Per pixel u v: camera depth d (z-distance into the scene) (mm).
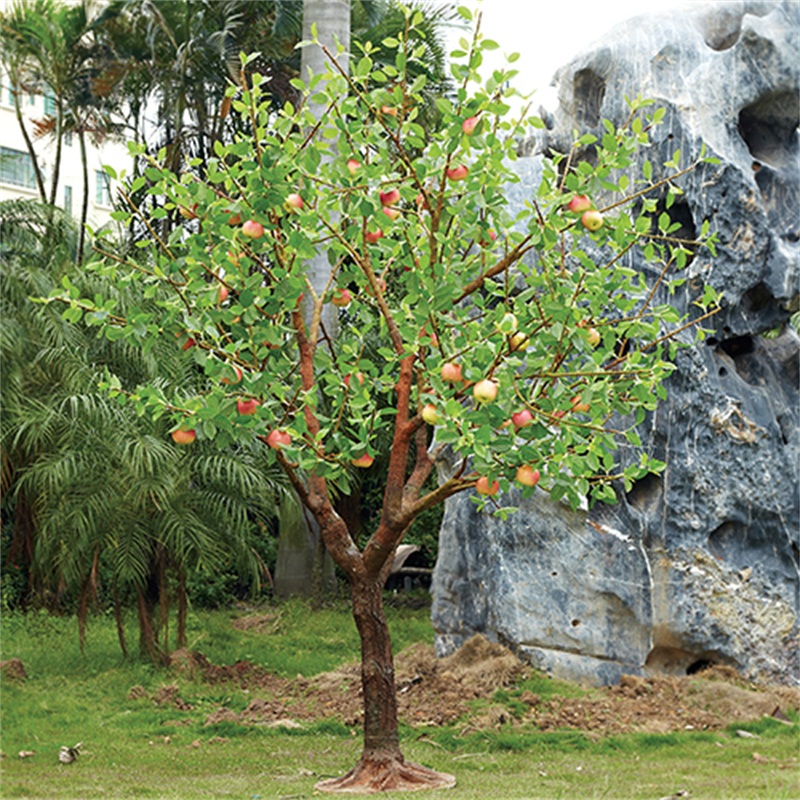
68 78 19969
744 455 10016
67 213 16750
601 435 6656
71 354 10938
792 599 10086
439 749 8031
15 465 12484
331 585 16781
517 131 7004
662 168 10133
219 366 6504
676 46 10445
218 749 8055
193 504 10633
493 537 10156
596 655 9766
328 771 7352
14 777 7156
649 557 9852
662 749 7980
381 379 7469
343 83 6785
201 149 19188
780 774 7145
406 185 6883
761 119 10641
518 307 6504
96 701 9852
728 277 9961
